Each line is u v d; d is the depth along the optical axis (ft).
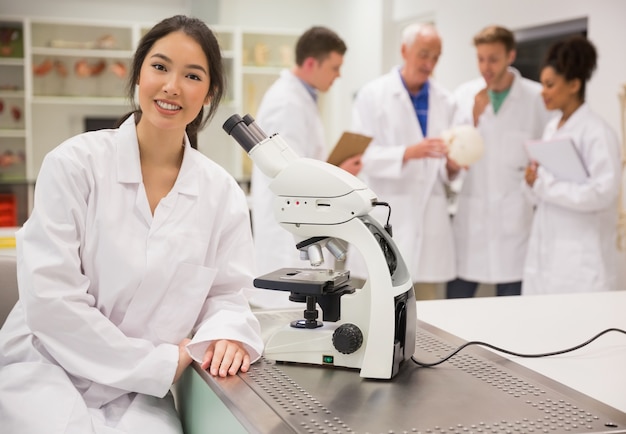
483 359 4.45
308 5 22.02
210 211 4.97
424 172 10.92
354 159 10.02
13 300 5.34
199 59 4.65
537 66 13.24
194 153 5.07
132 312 4.72
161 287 4.73
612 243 9.98
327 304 4.37
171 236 4.76
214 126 21.40
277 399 3.70
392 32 18.49
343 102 20.99
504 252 11.07
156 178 4.91
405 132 10.91
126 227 4.71
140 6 20.72
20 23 19.30
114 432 4.29
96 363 4.47
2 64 19.35
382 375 3.99
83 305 4.47
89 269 4.70
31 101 19.26
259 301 10.59
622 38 11.19
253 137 4.29
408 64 10.73
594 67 9.72
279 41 21.74
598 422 3.39
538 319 5.67
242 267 5.10
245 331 4.55
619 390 3.96
